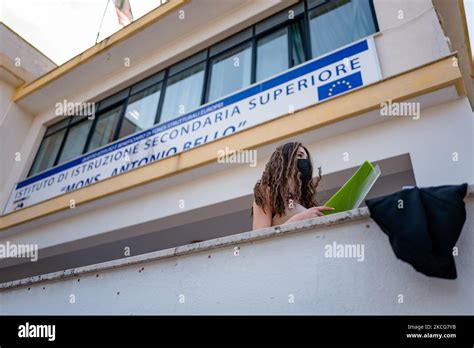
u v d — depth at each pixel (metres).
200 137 3.93
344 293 0.97
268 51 4.36
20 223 4.82
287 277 1.07
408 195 0.88
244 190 3.18
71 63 6.37
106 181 4.23
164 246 4.37
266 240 1.17
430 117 2.53
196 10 5.15
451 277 0.79
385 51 3.04
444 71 2.46
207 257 1.27
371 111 2.66
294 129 2.98
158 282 1.35
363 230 1.02
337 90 3.09
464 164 2.24
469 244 0.88
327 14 4.05
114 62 6.05
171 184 3.74
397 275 0.92
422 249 0.79
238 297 1.12
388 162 2.60
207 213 3.49
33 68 7.45
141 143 4.57
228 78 4.53
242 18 4.86
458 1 3.93
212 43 5.14
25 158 6.46
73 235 4.32
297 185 1.58
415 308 0.87
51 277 1.73
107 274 1.53
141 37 5.62
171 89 5.16
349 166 2.69
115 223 4.00
